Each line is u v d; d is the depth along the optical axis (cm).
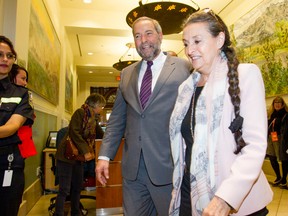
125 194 162
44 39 454
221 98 98
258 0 575
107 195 357
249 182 82
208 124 100
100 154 175
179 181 120
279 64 508
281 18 498
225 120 96
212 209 80
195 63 106
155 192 154
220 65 104
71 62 998
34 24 381
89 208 385
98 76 1416
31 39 361
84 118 301
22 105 167
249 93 94
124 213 160
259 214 96
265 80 551
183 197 121
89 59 1127
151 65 171
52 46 545
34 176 420
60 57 682
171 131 123
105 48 1011
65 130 361
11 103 164
